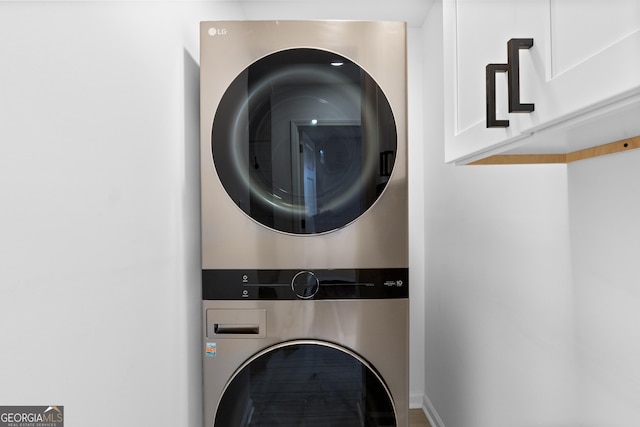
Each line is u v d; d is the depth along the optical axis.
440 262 2.37
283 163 1.28
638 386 0.84
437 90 2.39
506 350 1.49
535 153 1.05
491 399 1.64
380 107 1.28
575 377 1.06
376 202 1.28
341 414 1.29
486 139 0.78
